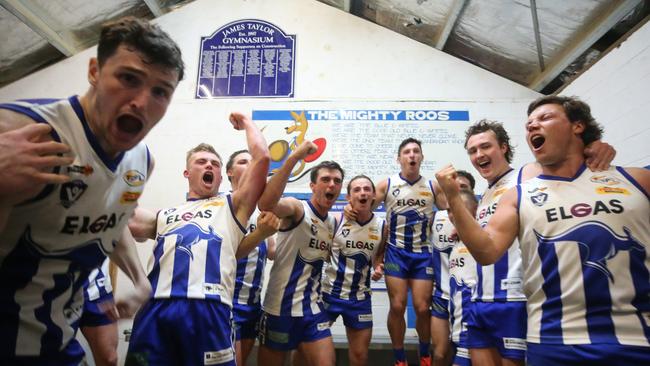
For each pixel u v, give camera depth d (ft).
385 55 14.47
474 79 14.03
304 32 14.85
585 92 11.61
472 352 6.95
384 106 13.85
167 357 5.46
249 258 8.95
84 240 3.56
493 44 13.01
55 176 2.69
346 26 14.87
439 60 14.32
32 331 3.37
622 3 9.61
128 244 4.42
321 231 8.41
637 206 4.13
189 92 14.28
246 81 14.37
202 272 5.83
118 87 3.08
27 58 14.01
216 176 7.48
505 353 6.33
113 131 3.24
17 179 2.51
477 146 7.41
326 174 8.50
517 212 4.73
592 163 4.70
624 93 10.11
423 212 10.36
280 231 8.32
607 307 3.86
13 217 3.08
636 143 9.69
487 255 4.44
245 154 9.39
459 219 4.44
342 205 12.81
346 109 13.85
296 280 7.96
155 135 13.73
